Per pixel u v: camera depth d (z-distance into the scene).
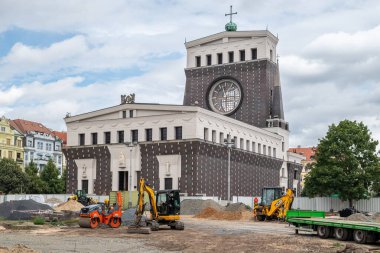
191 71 114.25
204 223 54.09
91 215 44.62
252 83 107.81
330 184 73.19
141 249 30.25
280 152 112.25
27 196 87.38
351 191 72.06
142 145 85.81
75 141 93.94
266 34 107.50
